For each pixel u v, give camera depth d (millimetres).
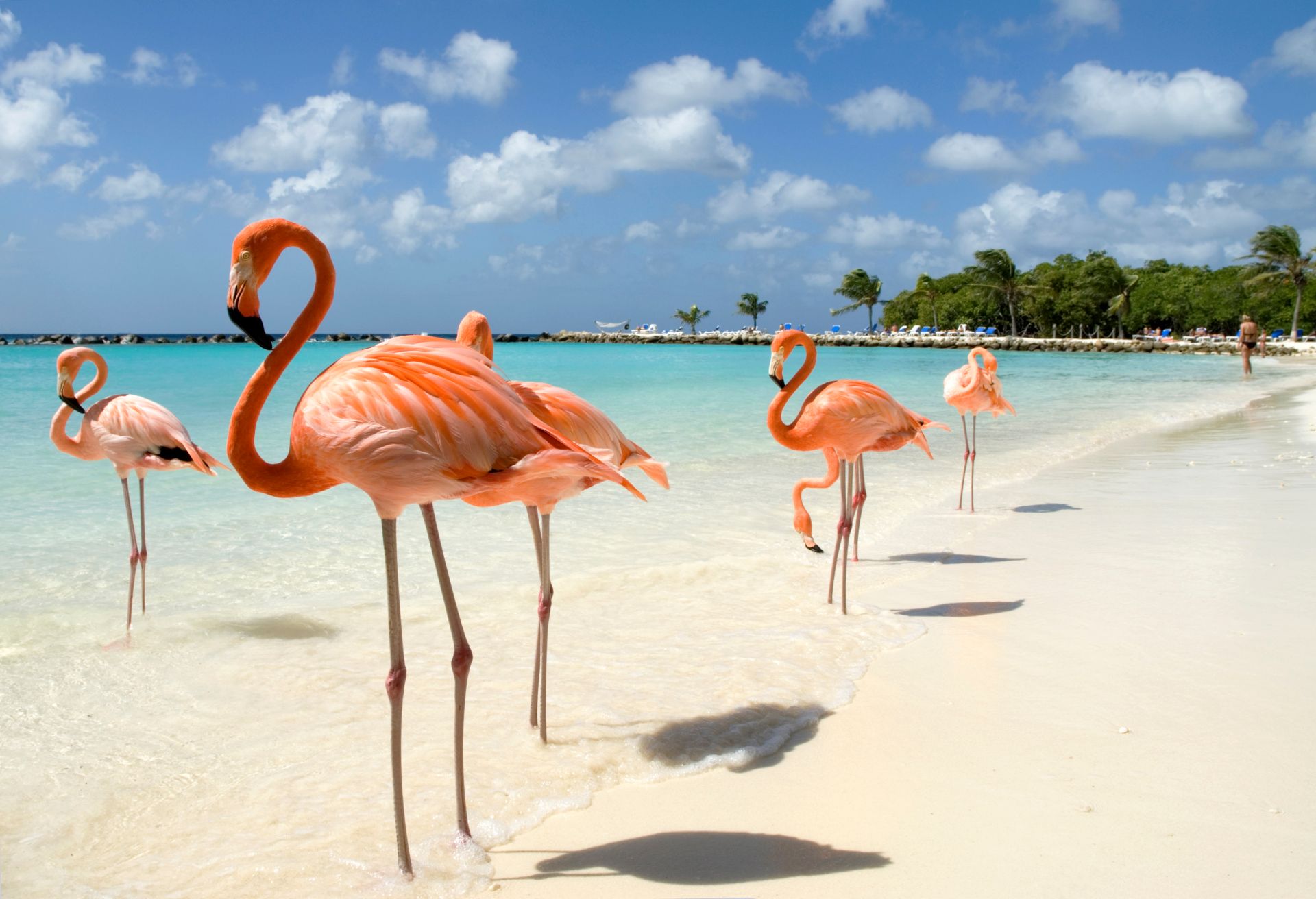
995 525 8438
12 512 8945
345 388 3004
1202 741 3766
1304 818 3152
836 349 77750
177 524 8594
